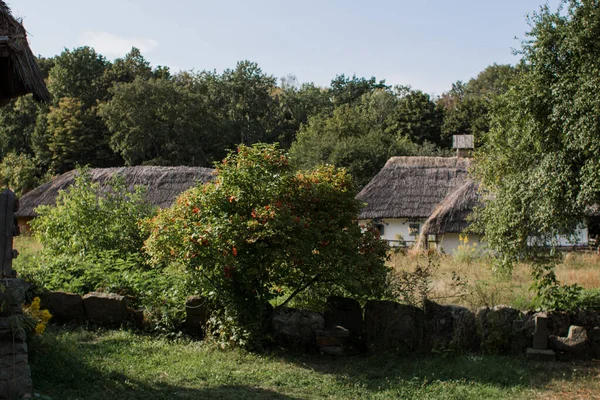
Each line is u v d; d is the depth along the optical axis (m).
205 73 63.88
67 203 12.92
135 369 6.99
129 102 48.25
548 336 8.09
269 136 60.38
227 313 8.40
